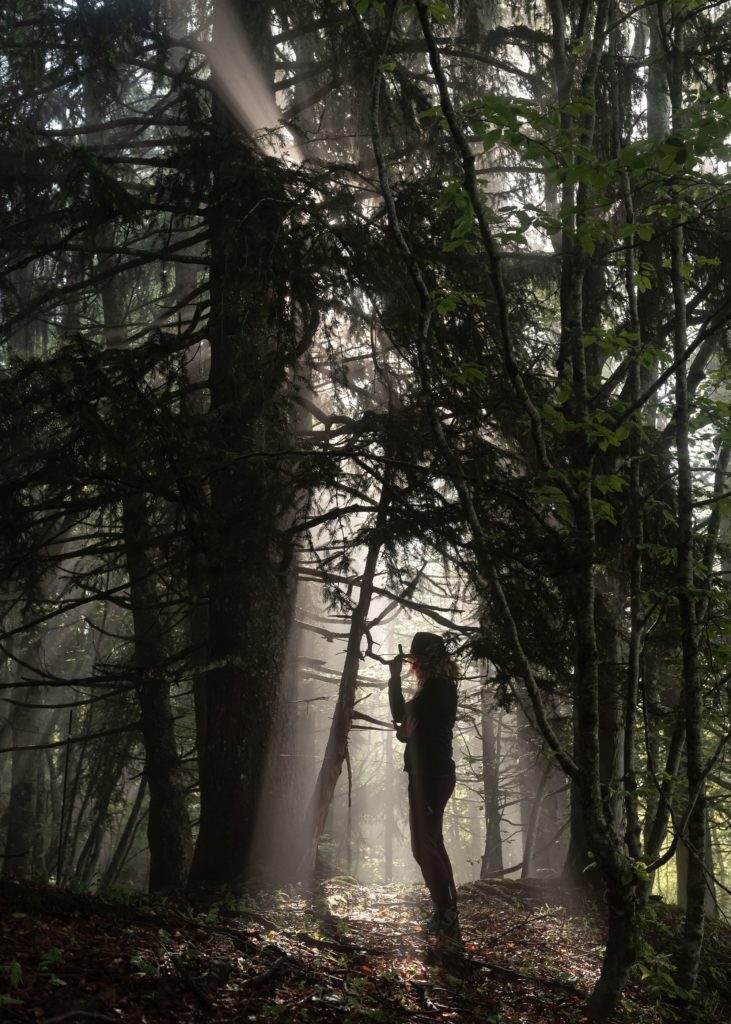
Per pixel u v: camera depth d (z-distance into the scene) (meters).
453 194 4.35
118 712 14.91
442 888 5.66
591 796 4.20
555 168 4.35
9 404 6.73
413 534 6.61
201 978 4.04
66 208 8.16
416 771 5.82
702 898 5.32
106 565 8.80
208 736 8.25
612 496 6.97
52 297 9.09
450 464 4.45
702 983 5.82
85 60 9.29
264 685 8.22
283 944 5.01
